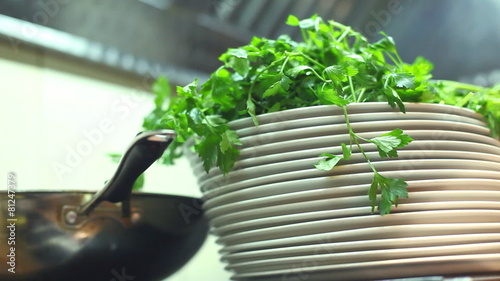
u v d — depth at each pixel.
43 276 0.64
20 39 1.05
